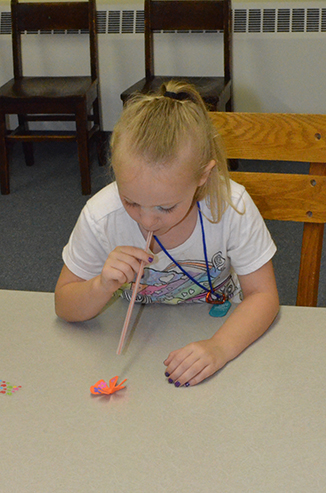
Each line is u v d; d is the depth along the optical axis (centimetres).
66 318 93
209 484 63
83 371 81
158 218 85
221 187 98
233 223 101
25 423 72
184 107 87
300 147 112
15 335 89
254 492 62
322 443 68
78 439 69
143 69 337
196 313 95
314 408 74
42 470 65
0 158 300
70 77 318
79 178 324
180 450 67
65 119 326
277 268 237
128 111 87
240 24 318
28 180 323
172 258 103
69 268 103
